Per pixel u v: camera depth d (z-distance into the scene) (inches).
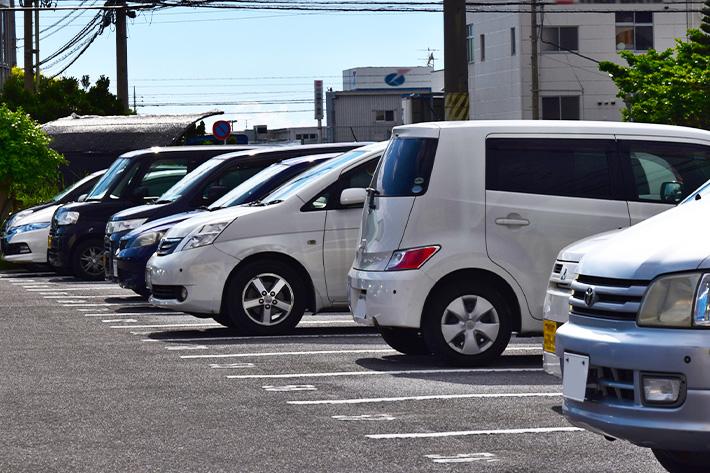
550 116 3075.8
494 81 3216.0
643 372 307.7
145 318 892.0
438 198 612.7
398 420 476.1
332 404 513.7
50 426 468.8
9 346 724.0
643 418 307.3
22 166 1624.0
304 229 755.4
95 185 1299.2
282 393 543.8
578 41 3070.9
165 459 408.8
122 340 754.2
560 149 621.9
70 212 1242.6
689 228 326.3
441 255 608.7
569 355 335.6
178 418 483.2
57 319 885.8
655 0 2992.1
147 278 791.7
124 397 534.6
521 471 387.9
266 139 6013.8
